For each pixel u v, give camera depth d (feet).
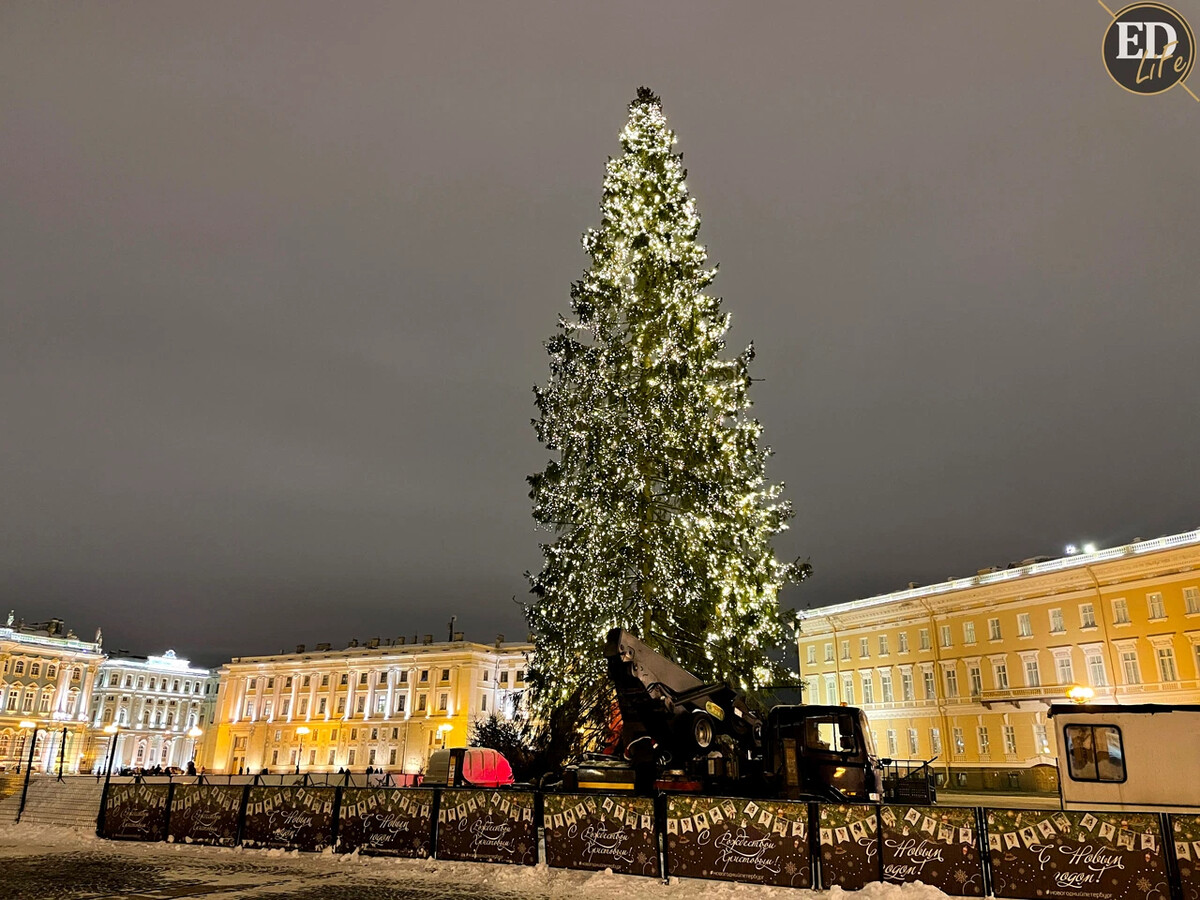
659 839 42.39
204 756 301.02
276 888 40.63
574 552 83.41
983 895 36.96
